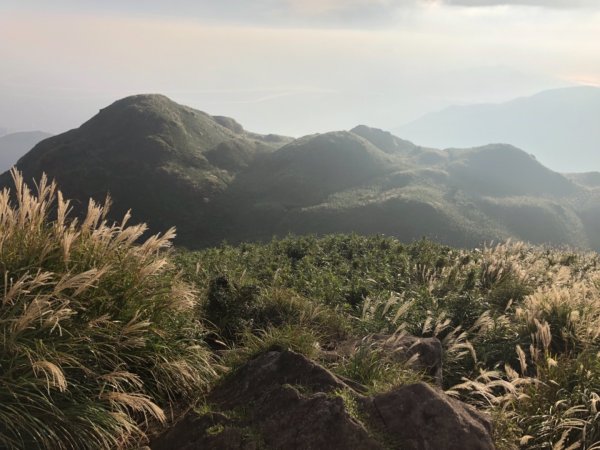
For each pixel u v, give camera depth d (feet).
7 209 15.44
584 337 22.40
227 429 12.74
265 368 15.25
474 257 44.65
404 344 19.65
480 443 12.41
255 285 26.89
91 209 16.35
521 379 17.22
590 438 15.29
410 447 12.12
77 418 12.46
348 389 13.74
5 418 11.44
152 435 14.07
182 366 15.80
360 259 46.19
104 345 14.53
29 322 12.30
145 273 16.28
